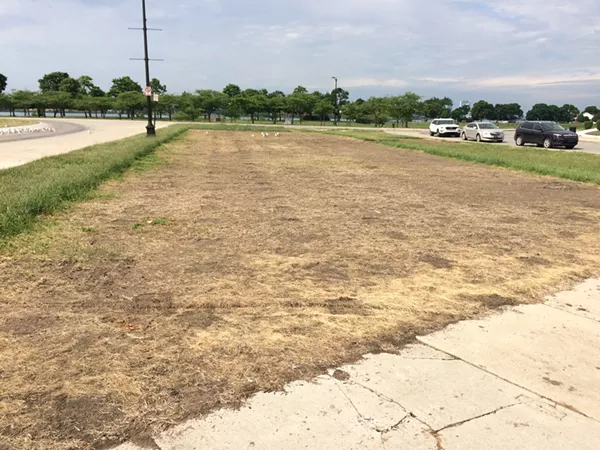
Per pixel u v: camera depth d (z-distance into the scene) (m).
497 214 8.72
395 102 72.50
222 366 3.21
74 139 26.05
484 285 4.95
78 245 5.85
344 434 2.59
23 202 7.18
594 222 8.20
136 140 21.62
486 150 24.86
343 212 8.48
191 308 4.16
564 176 14.29
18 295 4.30
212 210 8.31
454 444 2.54
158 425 2.62
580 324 4.06
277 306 4.25
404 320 4.04
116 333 3.64
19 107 83.19
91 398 2.83
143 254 5.65
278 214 8.13
